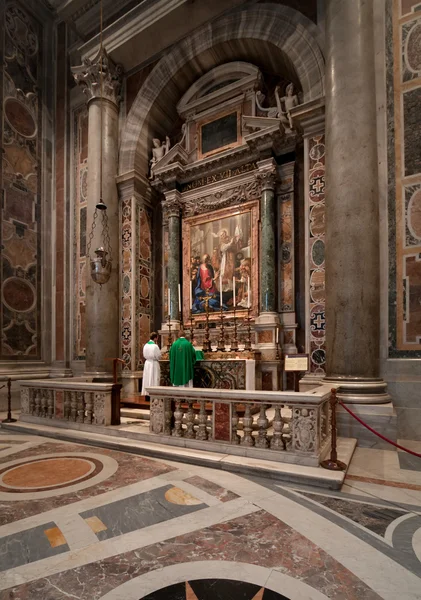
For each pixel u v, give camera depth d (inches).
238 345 321.1
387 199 230.5
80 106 438.0
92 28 413.1
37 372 394.9
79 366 401.7
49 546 97.8
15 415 310.3
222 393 175.6
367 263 212.8
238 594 76.9
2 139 387.2
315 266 259.9
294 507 120.0
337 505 121.3
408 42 233.3
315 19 286.7
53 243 434.3
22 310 394.3
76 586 80.6
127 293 371.9
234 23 328.5
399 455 175.3
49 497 131.1
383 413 191.9
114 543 98.9
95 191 368.5
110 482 145.1
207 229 361.7
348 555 91.7
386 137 234.2
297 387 260.5
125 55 387.2
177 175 372.8
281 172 321.1
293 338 299.4
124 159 386.3
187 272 369.1
